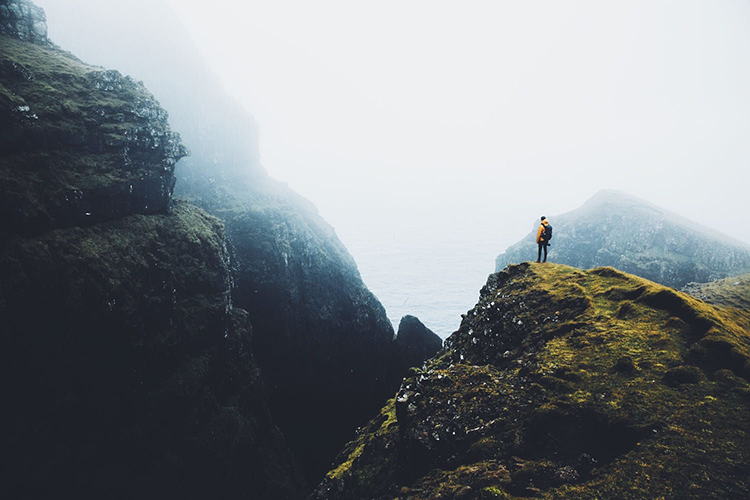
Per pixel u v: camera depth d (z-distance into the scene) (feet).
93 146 141.08
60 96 138.82
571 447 46.93
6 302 101.04
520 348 75.31
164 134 165.27
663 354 54.44
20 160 119.14
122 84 163.32
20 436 101.71
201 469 139.74
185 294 160.04
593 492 38.47
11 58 134.31
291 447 247.50
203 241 176.55
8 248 106.42
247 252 273.13
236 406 167.43
